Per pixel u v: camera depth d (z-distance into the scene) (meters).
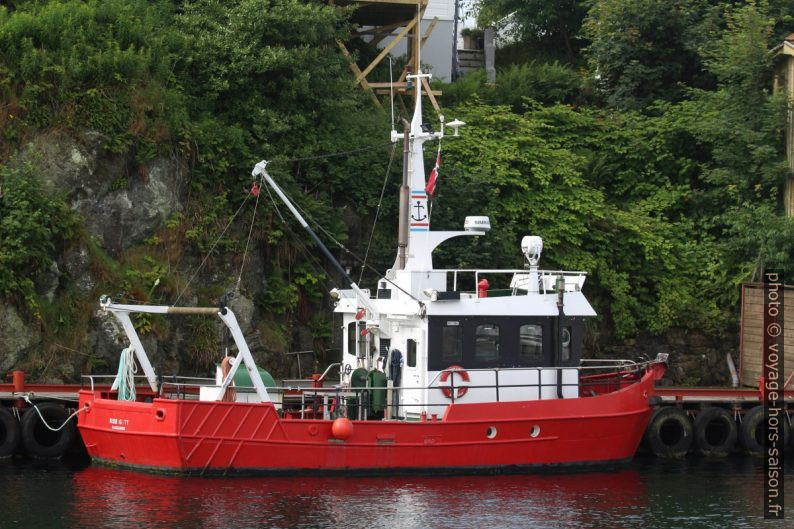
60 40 41.09
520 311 34.00
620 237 49.28
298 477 31.28
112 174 39.97
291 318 43.38
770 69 51.25
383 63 54.72
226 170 42.62
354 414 33.16
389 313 33.88
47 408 34.22
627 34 56.53
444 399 33.22
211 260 41.41
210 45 44.00
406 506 28.89
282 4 44.75
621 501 30.47
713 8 57.72
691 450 39.34
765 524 28.19
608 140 53.78
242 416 30.81
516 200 48.31
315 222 42.16
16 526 26.17
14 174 37.44
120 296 38.53
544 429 33.16
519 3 63.06
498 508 29.09
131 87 40.88
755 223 48.25
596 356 47.75
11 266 36.38
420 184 34.91
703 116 52.34
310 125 45.28
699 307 48.94
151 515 27.30
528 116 53.38
